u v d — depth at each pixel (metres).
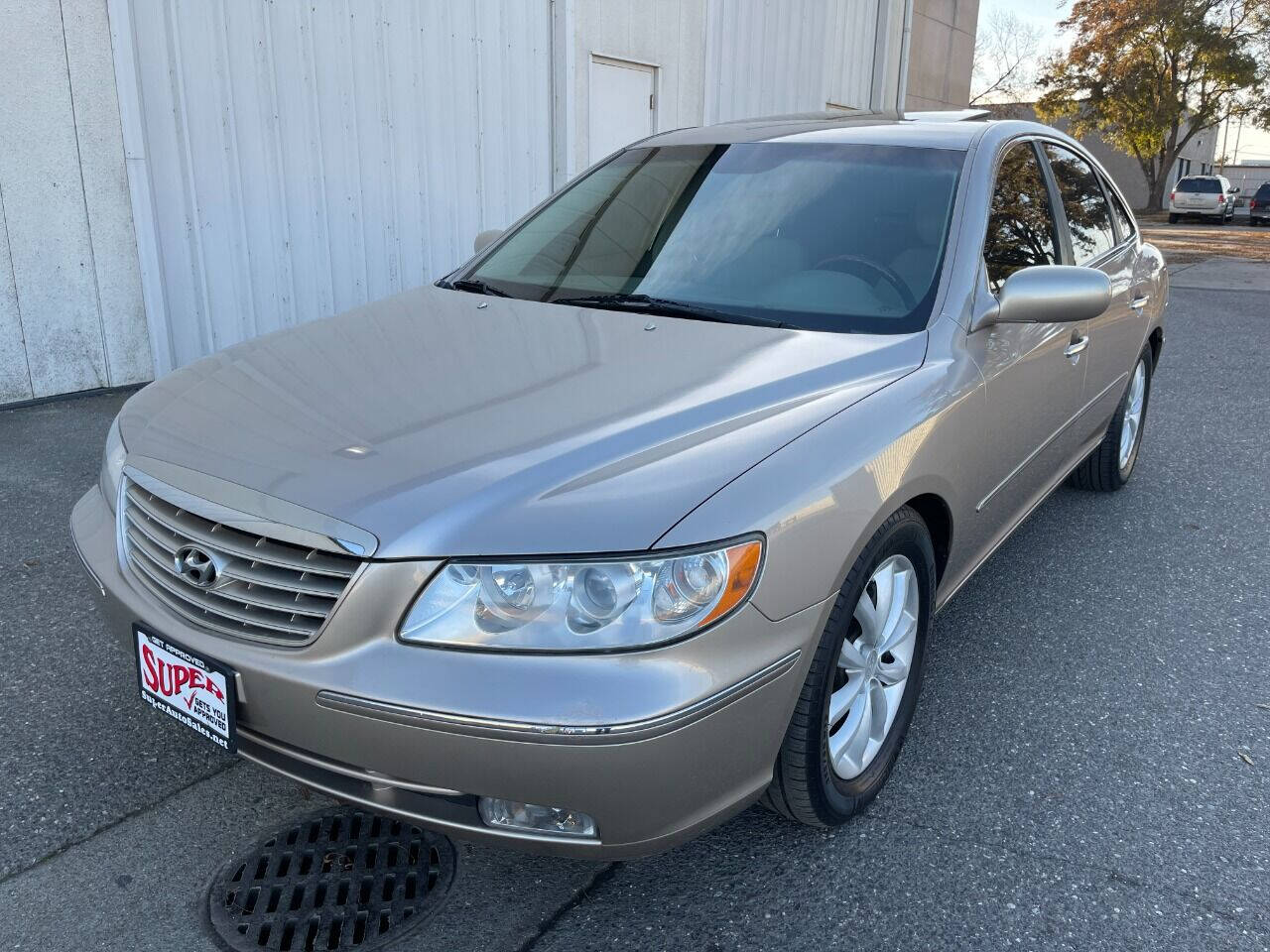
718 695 1.78
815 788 2.17
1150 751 2.71
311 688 1.78
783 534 1.90
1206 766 2.66
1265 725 2.86
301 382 2.36
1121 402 4.43
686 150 3.48
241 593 1.89
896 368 2.44
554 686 1.70
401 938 2.00
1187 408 6.53
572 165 8.38
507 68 7.67
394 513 1.80
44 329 5.45
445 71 7.18
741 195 3.14
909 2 14.09
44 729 2.64
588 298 2.90
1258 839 2.37
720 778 1.88
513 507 1.80
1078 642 3.32
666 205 3.23
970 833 2.36
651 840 1.83
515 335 2.60
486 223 7.80
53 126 5.25
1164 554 4.07
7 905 2.05
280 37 6.10
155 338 5.83
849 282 2.76
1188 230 33.09
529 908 2.09
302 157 6.38
